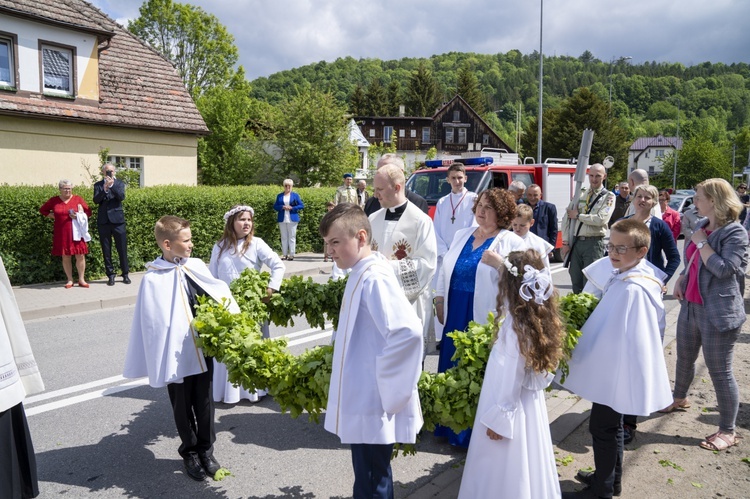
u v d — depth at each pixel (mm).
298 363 3322
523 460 2934
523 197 9047
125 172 16812
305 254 15992
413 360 2619
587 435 4551
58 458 4242
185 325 3828
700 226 4406
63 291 10180
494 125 120375
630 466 4020
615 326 3447
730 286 4262
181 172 20438
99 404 5281
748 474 3910
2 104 15312
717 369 4316
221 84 48625
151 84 20141
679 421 4777
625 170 59781
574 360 3582
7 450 3123
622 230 3562
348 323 2768
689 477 3865
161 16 47188
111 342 7344
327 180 31078
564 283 11602
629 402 3344
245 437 4637
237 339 3566
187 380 3898
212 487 3848
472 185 12547
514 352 2891
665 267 5535
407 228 4668
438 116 68250
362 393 2725
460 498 3104
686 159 69562
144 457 4266
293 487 3855
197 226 13188
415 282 4480
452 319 4516
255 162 32312
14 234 10594
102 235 10727
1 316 3129
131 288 10562
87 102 17578
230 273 5211
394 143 41625
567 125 56750
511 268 2969
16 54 15617
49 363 6457
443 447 4484
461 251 4629
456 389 3117
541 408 3090
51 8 16391
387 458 2852
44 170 16594
